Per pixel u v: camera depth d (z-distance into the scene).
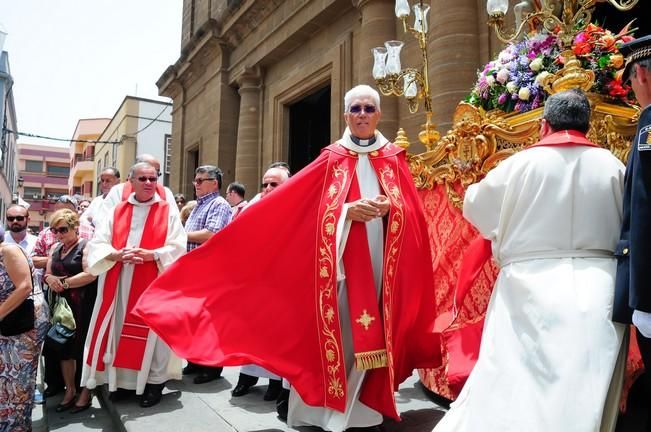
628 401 2.63
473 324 2.76
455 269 3.35
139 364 3.67
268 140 11.85
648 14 4.71
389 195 2.92
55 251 4.24
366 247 2.84
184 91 16.11
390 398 2.61
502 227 2.18
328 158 3.05
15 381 3.43
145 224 3.97
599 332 1.85
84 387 4.04
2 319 3.40
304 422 2.90
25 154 68.38
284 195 3.07
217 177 4.86
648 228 1.73
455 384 2.69
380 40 7.82
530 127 2.83
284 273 3.03
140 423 3.30
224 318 3.04
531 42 3.21
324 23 9.84
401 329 2.84
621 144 2.56
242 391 3.93
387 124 7.45
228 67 13.30
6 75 18.03
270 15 11.20
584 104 2.20
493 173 2.27
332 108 9.38
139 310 3.02
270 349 2.92
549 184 2.07
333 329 2.76
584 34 2.91
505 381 1.94
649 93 1.95
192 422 3.30
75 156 52.25
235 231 3.13
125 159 26.33
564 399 1.77
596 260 2.01
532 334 1.94
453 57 6.07
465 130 3.26
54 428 3.66
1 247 3.45
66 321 4.07
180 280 3.15
